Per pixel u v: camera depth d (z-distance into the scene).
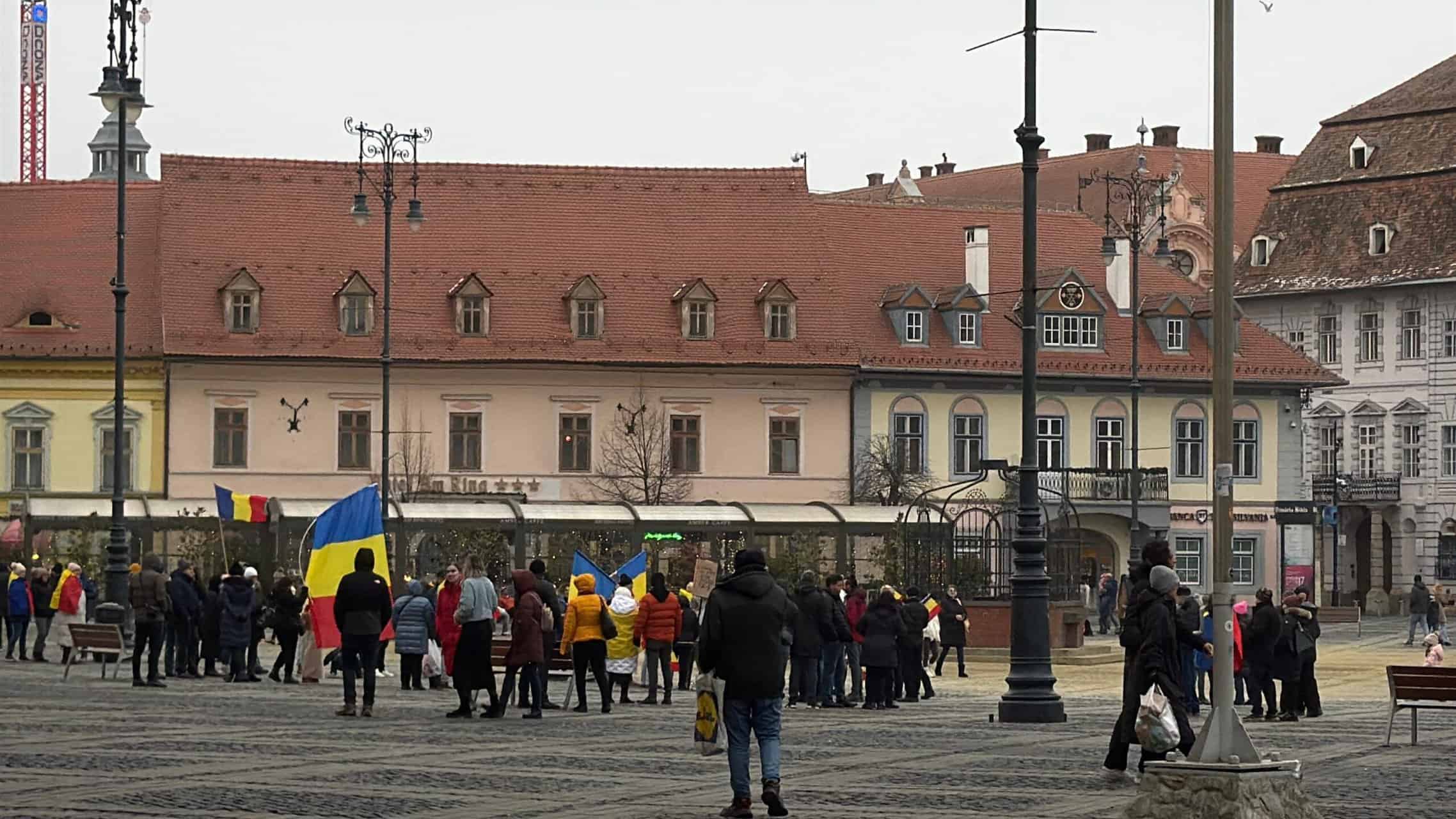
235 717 42.59
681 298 107.06
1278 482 115.00
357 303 104.19
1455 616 125.88
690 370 106.44
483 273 107.06
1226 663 25.22
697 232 110.62
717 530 94.38
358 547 49.97
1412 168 130.88
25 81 192.62
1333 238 133.12
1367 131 133.62
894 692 52.81
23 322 103.12
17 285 104.50
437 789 29.62
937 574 82.06
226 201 106.50
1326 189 134.25
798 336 107.81
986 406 110.25
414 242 107.31
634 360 105.44
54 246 106.25
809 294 109.00
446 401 104.50
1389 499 129.75
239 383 102.62
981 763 33.91
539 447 105.12
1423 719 46.66
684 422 106.69
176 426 101.88
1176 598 36.12
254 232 105.81
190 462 102.00
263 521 91.94
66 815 26.20
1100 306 113.00
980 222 116.88
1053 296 112.00
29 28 193.88
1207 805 24.58
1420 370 129.50
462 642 43.50
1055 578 75.31
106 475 102.62
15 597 65.44
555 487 104.88
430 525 90.75
